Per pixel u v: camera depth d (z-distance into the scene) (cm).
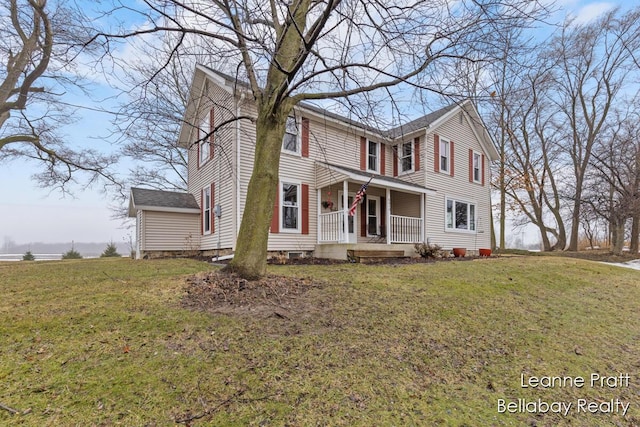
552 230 2255
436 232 1391
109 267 784
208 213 1195
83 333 324
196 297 445
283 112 553
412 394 278
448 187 1465
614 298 683
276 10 600
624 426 275
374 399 263
